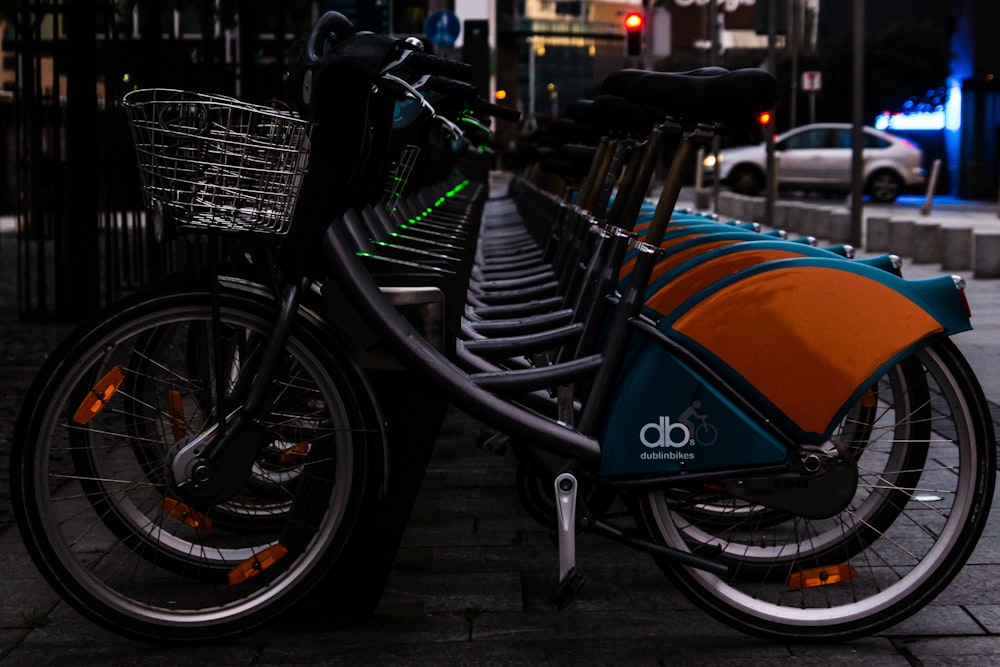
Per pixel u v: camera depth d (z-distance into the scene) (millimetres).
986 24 34625
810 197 33438
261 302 2875
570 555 2891
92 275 9344
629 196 3371
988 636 3033
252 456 2871
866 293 2947
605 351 2965
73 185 9203
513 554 3725
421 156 5027
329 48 2902
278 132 2711
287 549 2988
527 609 3230
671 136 3033
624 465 2918
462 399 2893
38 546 2863
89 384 2934
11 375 7004
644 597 3334
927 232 15078
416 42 2672
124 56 9273
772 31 26125
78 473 3256
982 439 2979
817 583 3137
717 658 2895
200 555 3322
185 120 2678
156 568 3459
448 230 5121
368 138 2875
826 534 3418
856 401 2906
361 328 2889
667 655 2910
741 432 2906
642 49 21031
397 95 2633
